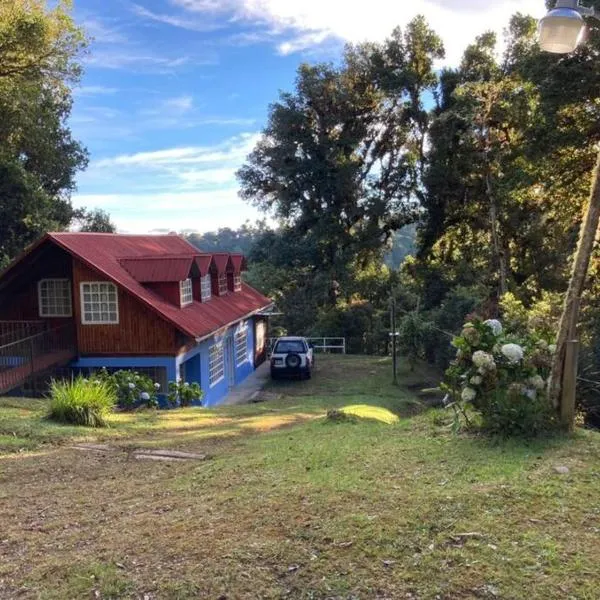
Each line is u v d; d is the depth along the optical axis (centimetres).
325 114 3822
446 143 3238
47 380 1708
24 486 642
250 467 620
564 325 589
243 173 4047
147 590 346
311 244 3841
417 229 3806
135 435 1007
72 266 1789
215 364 2144
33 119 2436
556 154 2092
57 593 351
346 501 450
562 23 498
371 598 321
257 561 368
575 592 314
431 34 3644
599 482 460
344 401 1817
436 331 2591
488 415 593
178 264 1892
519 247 3145
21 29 1622
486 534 379
